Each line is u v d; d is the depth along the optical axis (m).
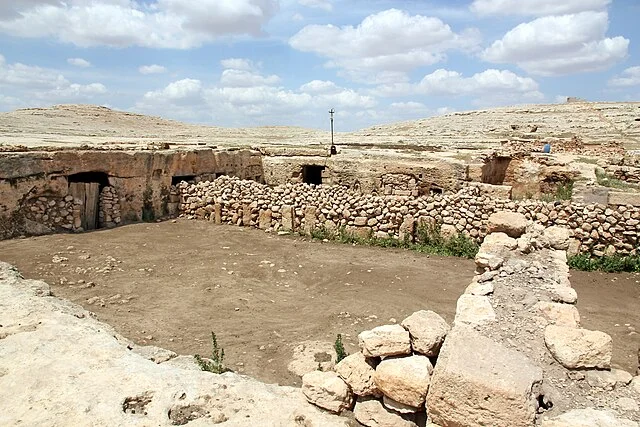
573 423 3.43
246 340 8.45
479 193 15.24
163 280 11.54
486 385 3.62
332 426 4.37
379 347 4.48
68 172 15.51
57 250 13.27
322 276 12.06
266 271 12.37
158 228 16.66
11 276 8.09
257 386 5.05
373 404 4.46
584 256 12.76
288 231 16.36
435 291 11.00
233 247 14.60
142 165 17.39
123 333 8.55
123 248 13.97
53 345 5.62
